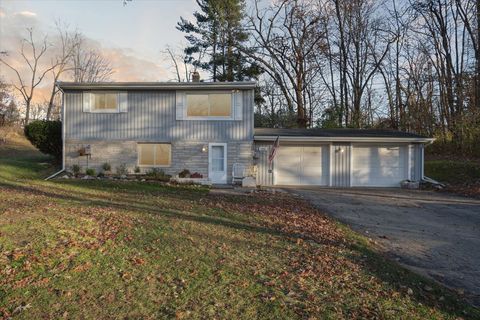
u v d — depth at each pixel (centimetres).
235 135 1783
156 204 1086
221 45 3362
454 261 647
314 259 604
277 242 697
